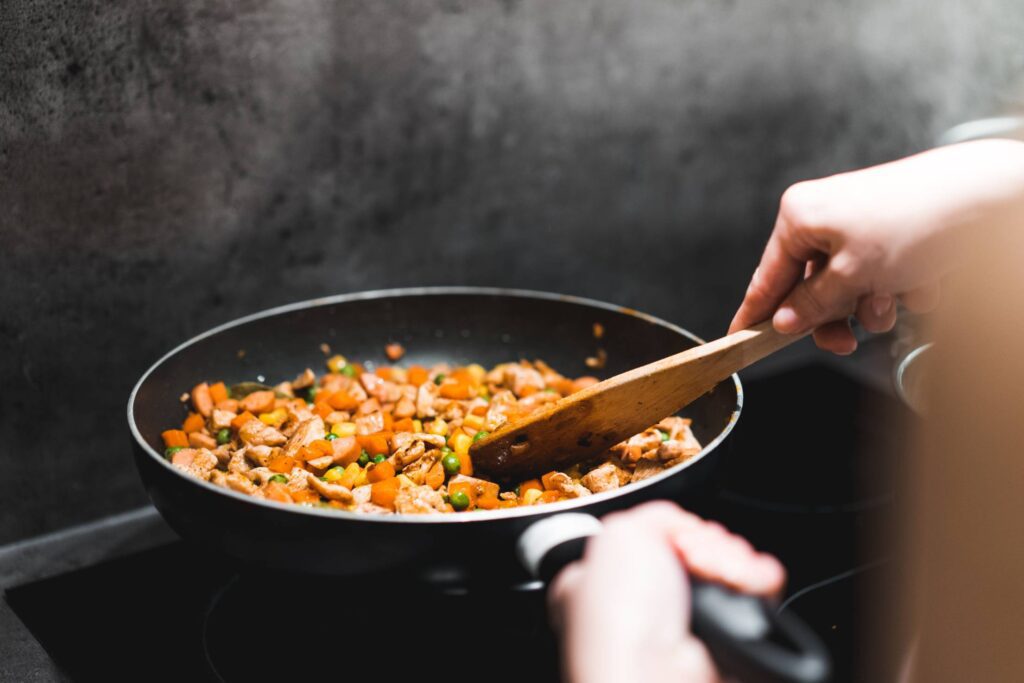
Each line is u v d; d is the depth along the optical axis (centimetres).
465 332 77
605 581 41
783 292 59
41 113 66
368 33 74
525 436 61
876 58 95
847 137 97
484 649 58
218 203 72
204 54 69
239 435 66
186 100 69
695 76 88
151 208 70
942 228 53
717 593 42
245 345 71
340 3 72
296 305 73
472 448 62
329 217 77
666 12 85
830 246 55
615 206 88
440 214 81
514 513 52
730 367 59
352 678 60
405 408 69
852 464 79
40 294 68
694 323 95
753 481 77
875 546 71
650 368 58
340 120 75
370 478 62
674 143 89
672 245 92
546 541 50
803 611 65
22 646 63
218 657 61
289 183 74
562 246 87
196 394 67
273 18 71
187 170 71
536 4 79
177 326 73
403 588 54
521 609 55
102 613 65
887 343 95
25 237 67
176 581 68
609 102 85
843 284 55
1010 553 44
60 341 70
